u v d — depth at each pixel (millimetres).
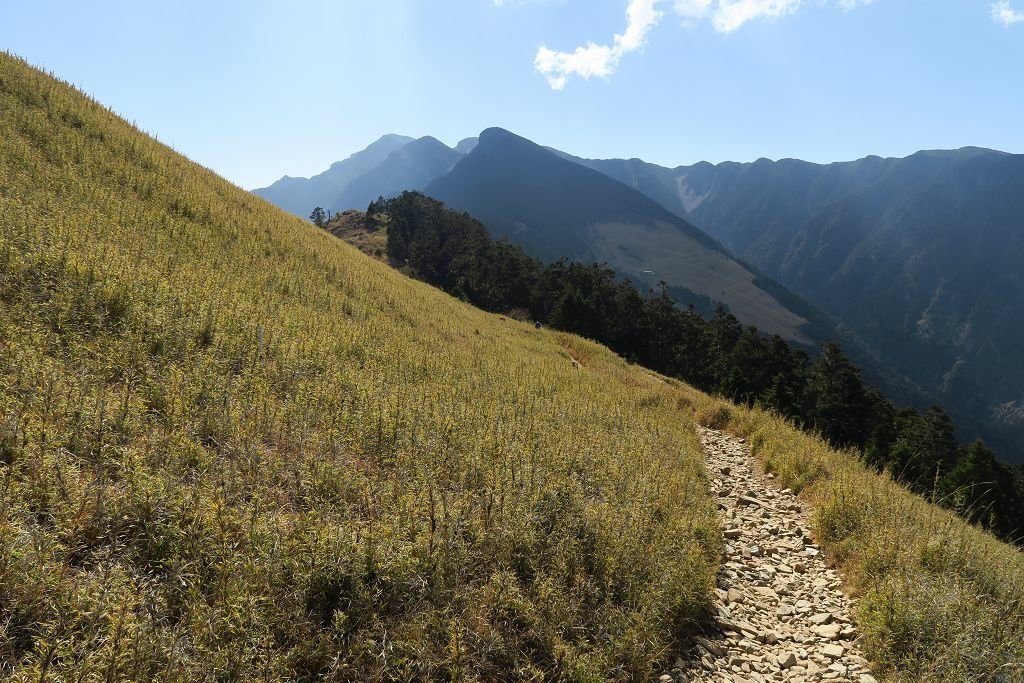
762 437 14297
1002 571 6332
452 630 3666
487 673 3662
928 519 7746
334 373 7742
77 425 4246
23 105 14383
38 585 2869
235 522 3812
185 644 2912
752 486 10906
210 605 3234
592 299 73250
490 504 5301
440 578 4086
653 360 74562
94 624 2801
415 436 6418
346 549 3936
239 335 7707
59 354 5340
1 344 5152
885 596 5578
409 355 11047
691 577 5574
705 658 4840
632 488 7012
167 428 4789
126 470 3934
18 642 2740
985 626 4875
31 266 6613
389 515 4672
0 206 7836
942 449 40031
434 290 34000
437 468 5867
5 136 11820
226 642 3057
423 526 4613
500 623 4008
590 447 8195
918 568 6137
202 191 16781
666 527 6363
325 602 3670
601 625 4387
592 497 6586
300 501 4605
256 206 20547
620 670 4090
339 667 3227
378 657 3381
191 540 3561
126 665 2686
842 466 11102
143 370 5711
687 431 14133
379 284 19625
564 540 5137
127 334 6191
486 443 6852
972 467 24859
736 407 18859
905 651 5000
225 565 3441
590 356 28281
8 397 4293
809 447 12625
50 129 13688
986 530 9023
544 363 17797
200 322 7418
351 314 13523
